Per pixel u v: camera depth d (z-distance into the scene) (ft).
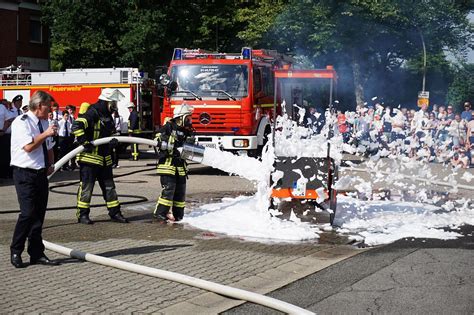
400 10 99.35
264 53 60.64
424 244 28.68
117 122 76.38
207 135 56.49
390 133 45.78
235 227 31.32
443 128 65.31
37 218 23.48
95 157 32.22
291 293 20.83
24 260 24.38
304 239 29.22
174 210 33.27
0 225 31.78
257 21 115.14
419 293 20.88
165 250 26.45
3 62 122.83
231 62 56.75
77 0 118.42
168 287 20.86
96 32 120.67
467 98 156.87
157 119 87.81
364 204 40.16
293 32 106.63
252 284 21.81
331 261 25.18
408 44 115.44
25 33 128.88
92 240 28.37
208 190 46.75
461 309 19.24
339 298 20.30
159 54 120.47
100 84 84.94
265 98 59.47
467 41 110.63
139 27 113.91
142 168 63.00
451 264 24.84
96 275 22.22
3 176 52.21
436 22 106.52
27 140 22.50
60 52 133.39
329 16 100.32
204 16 120.37
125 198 41.42
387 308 19.31
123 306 18.80
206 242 28.17
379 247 27.96
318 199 32.09
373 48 118.01
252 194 44.32
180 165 32.94
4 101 52.49
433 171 63.41
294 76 35.55
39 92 23.02
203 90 56.59
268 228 31.24
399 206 39.52
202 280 20.85
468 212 37.76
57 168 31.50
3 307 18.51
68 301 19.20
